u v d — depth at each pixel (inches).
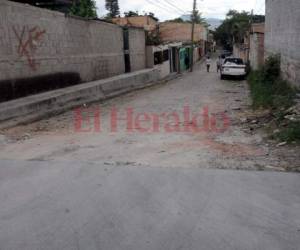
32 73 507.8
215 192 176.9
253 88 666.8
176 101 590.9
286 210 156.8
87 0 1074.1
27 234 140.2
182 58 1600.6
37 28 517.0
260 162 225.8
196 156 245.3
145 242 132.4
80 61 669.3
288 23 531.8
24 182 197.3
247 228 141.3
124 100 634.2
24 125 394.0
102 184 190.5
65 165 226.4
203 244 130.3
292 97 419.2
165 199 169.6
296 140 267.3
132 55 981.2
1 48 434.9
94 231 141.1
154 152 260.7
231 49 3262.8
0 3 432.8
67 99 526.9
